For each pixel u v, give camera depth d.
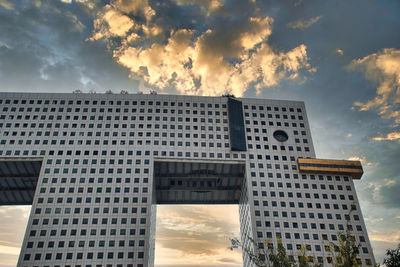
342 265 32.31
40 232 64.81
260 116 84.00
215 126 80.94
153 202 76.56
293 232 68.94
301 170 76.00
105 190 70.38
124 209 68.50
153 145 76.69
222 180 83.00
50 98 81.25
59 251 63.06
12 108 79.19
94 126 78.25
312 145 81.25
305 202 73.00
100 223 66.62
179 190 85.75
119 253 63.75
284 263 35.31
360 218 71.69
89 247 63.88
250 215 70.75
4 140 75.06
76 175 71.75
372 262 65.69
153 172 74.50
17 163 75.75
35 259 62.00
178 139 78.12
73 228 65.69
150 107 81.94
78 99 81.69
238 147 77.81
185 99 83.94
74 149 74.94
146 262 63.44
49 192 69.44
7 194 86.31
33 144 75.00
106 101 82.00
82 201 68.81
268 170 76.44
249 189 73.50
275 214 70.88
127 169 73.25
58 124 77.94
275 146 79.94
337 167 77.25
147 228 66.88
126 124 79.12
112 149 75.50
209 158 76.56
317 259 65.75
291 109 86.19
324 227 70.00
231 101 84.25
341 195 74.56
